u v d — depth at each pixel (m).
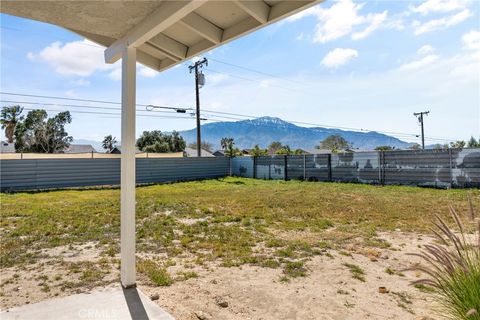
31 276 3.57
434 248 1.87
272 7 2.71
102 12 2.69
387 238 5.33
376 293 3.06
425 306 2.76
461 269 1.78
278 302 2.86
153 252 4.53
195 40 3.58
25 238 5.46
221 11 2.90
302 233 5.73
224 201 10.09
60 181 15.59
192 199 10.62
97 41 3.50
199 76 21.28
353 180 16.36
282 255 4.35
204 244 4.91
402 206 8.68
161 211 8.16
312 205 9.10
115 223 6.68
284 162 19.42
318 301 2.88
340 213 7.79
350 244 4.95
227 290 3.13
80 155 20.70
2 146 32.72
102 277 3.49
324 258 4.21
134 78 3.15
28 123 34.59
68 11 2.65
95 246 4.91
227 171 22.45
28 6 2.55
